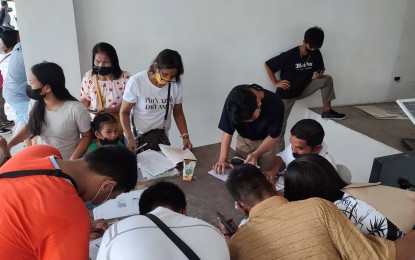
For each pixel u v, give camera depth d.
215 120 3.56
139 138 2.30
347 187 1.23
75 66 2.73
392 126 3.62
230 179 1.19
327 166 1.25
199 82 3.34
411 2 4.00
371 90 4.32
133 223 0.86
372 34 4.00
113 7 2.79
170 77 2.07
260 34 3.42
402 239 1.02
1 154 1.89
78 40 2.76
